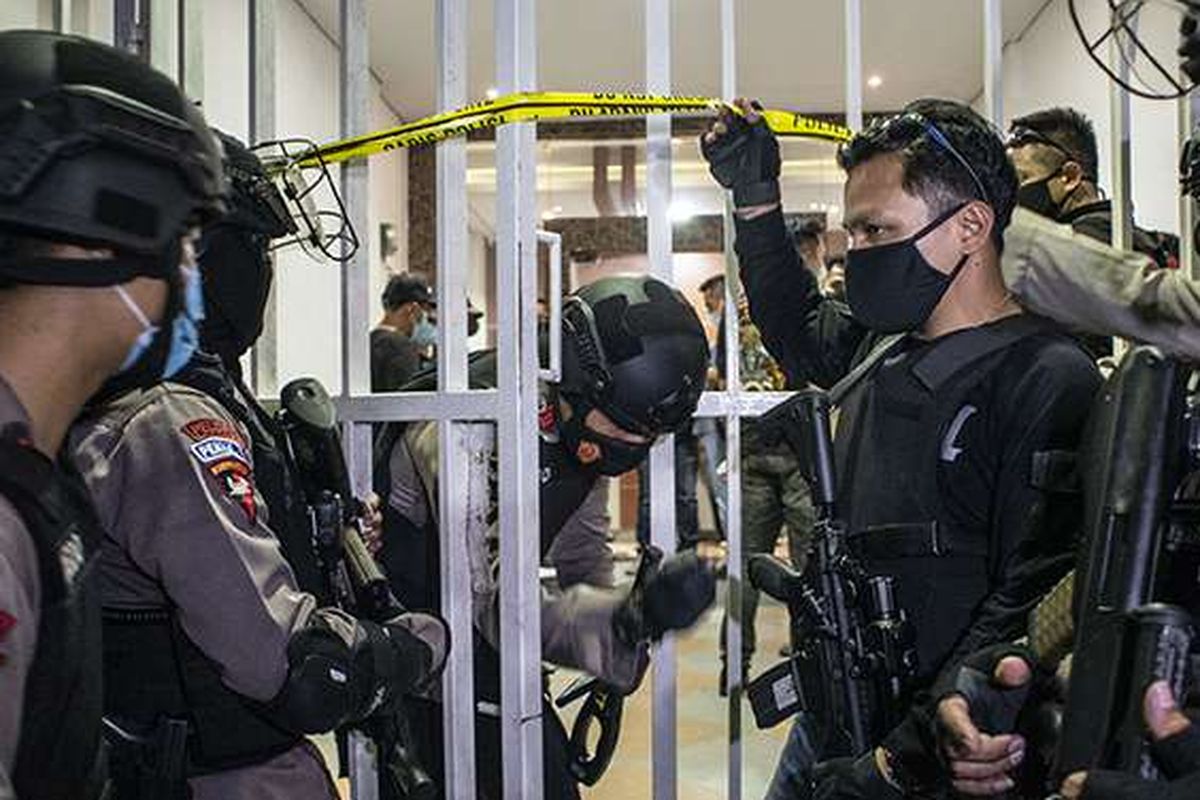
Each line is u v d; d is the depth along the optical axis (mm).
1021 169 2150
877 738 1163
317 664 1076
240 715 1134
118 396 918
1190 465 853
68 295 758
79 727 769
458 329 1516
